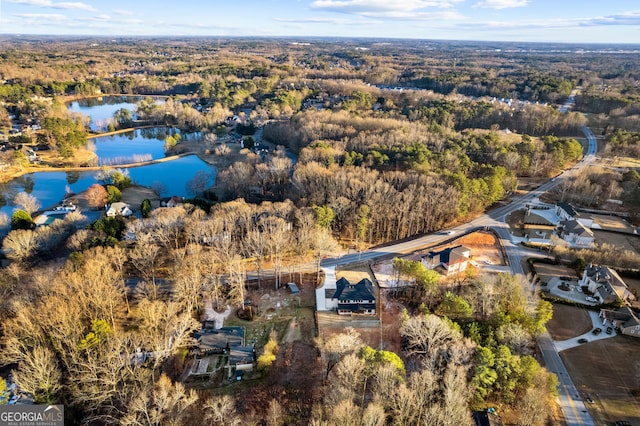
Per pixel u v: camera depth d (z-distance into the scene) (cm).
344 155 18425
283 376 8206
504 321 8725
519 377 7338
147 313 8406
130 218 14488
